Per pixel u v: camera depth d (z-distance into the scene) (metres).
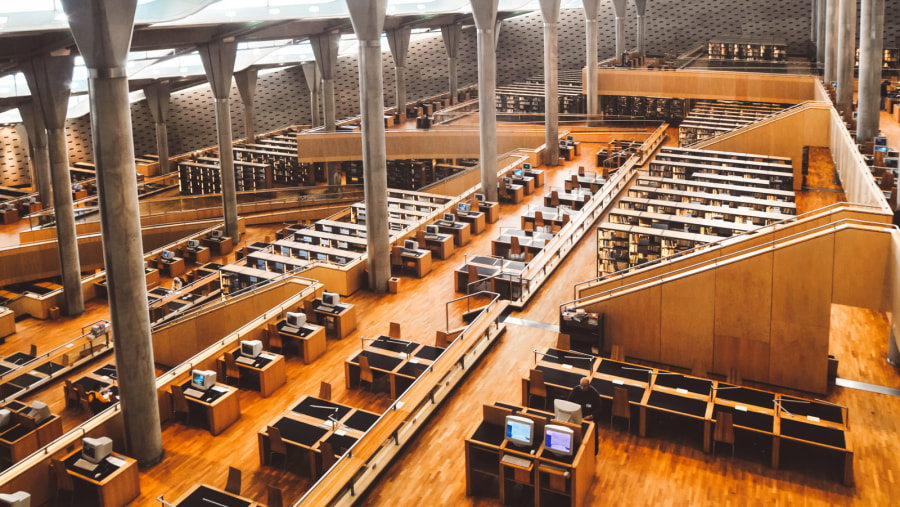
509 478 14.71
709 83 48.28
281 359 20.31
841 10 39.03
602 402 17.42
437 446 16.81
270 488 14.38
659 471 15.80
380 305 25.23
